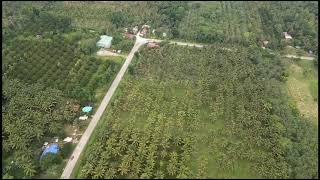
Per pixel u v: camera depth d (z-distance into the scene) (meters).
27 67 189.75
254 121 156.25
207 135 150.25
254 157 140.00
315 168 135.62
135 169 133.38
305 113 167.25
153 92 173.00
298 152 142.88
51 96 167.12
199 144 147.38
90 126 156.38
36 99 164.88
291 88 184.75
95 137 150.00
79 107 165.62
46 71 188.25
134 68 191.88
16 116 157.25
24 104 162.62
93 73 189.88
